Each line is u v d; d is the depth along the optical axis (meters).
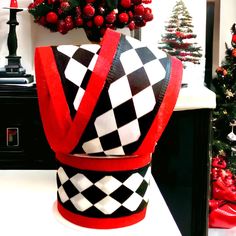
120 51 0.72
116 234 0.79
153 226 0.83
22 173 1.19
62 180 0.83
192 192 1.33
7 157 1.25
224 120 1.77
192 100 1.19
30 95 1.21
